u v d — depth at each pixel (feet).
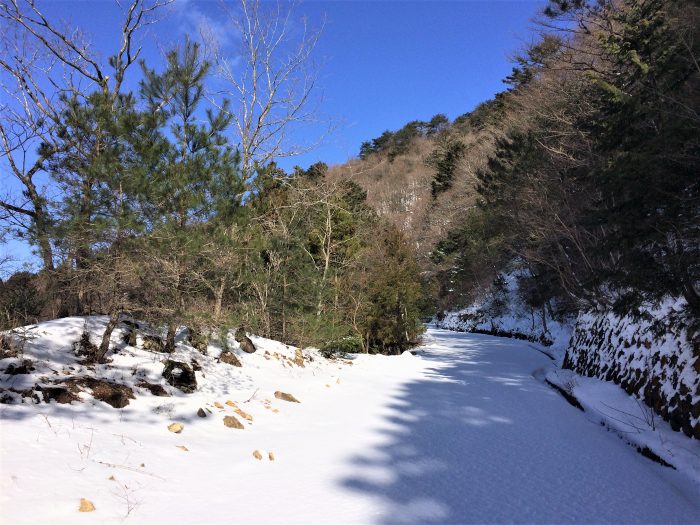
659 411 24.21
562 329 73.20
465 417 25.88
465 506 13.93
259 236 33.65
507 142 71.51
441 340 83.61
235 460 15.75
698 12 22.02
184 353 27.40
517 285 98.07
